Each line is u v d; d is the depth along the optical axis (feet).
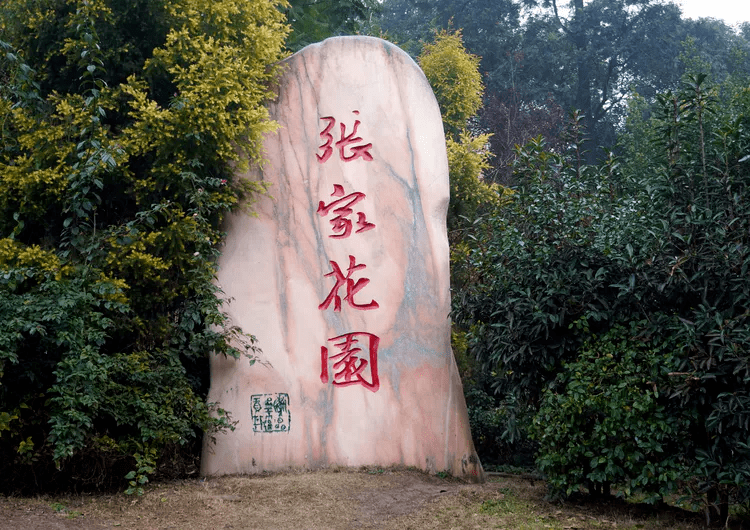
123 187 24.54
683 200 19.56
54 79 25.12
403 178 26.37
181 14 24.08
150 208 24.22
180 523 18.65
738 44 79.82
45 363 19.74
